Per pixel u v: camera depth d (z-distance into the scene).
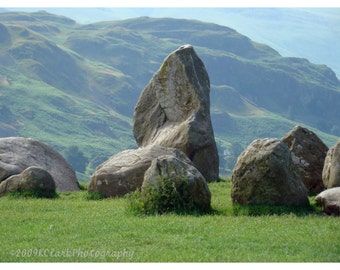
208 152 39.62
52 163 38.69
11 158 36.81
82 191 36.25
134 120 43.38
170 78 42.22
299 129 34.22
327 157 30.58
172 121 41.69
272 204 26.20
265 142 26.84
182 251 20.03
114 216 25.64
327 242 20.69
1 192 32.91
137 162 32.53
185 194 26.20
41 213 27.02
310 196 32.38
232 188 26.98
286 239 21.14
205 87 42.50
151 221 24.06
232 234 21.91
